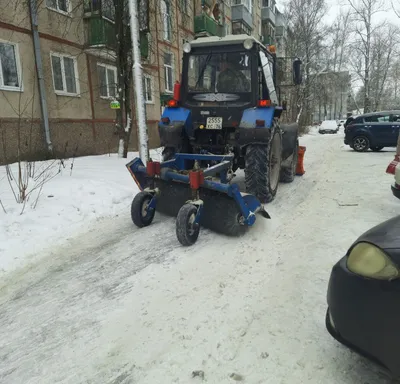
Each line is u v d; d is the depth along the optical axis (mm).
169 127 5578
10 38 9797
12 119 9859
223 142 5820
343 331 1765
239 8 27672
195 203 3881
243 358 2148
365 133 14133
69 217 4766
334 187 6816
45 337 2422
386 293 1599
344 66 39656
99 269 3412
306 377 1990
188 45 5602
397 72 46312
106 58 13195
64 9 11727
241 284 3035
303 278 3080
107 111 13664
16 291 3041
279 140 5879
